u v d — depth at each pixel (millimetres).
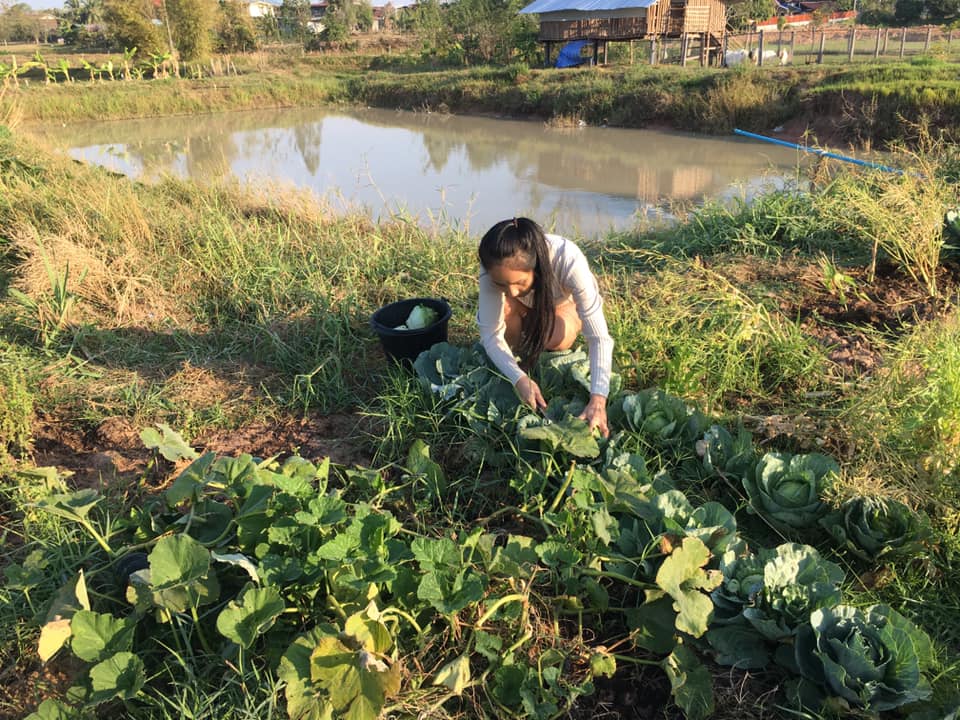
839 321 4219
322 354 4156
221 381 3961
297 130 19406
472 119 21844
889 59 21938
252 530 2357
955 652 2207
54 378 3908
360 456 3271
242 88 27500
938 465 2613
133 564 2406
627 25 23609
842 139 14367
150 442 2771
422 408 3422
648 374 3551
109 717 2064
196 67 33875
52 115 23688
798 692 2016
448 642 2230
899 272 4727
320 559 2215
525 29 29547
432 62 34406
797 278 4688
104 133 19844
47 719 1922
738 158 13180
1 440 3334
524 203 9414
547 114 21000
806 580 2244
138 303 4863
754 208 5867
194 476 2488
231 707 2004
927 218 4551
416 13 48406
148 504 2754
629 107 18938
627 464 2764
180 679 2170
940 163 6727
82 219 5836
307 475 2598
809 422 3002
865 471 2561
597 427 2926
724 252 5340
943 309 4090
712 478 2924
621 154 14023
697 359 3420
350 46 43406
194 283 5168
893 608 2348
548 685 2133
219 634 2266
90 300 4836
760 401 3412
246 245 5617
